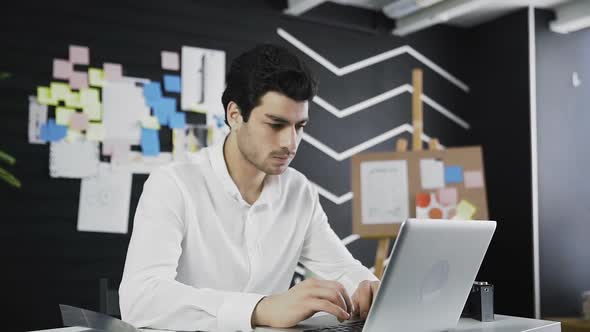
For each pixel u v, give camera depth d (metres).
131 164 3.39
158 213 1.29
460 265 1.06
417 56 4.43
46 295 3.18
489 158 4.43
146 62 3.48
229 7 3.74
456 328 1.14
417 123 3.76
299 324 1.11
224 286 1.42
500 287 4.26
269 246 1.46
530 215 4.11
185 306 1.10
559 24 4.20
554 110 4.24
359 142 4.14
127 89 3.41
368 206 3.60
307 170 3.93
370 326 0.97
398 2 3.86
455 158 3.57
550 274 4.11
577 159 4.31
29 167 3.16
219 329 1.07
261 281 1.45
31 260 3.15
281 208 1.48
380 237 3.58
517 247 4.18
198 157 1.44
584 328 3.64
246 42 3.79
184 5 3.60
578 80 4.35
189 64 3.59
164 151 3.50
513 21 4.29
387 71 4.30
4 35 3.14
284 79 1.19
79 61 3.30
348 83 4.13
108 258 3.33
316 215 1.57
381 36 4.29
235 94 1.25
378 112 4.24
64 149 3.23
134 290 1.16
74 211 3.25
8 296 3.09
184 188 1.36
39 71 3.21
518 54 4.25
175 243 1.28
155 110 3.48
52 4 3.26
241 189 1.43
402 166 3.60
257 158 1.25
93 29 3.35
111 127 3.36
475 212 3.49
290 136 1.23
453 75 4.58
